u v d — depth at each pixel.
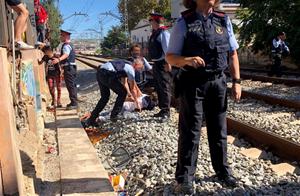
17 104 5.05
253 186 4.66
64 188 4.71
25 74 6.25
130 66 8.70
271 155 6.07
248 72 21.64
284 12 22.14
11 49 5.09
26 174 4.53
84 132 7.68
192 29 4.21
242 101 11.07
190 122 4.40
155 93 11.37
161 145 6.53
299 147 5.62
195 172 4.94
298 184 4.76
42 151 6.25
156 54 8.35
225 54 4.38
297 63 22.14
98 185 4.79
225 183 4.69
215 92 4.43
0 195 3.38
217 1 4.36
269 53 24.05
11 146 3.39
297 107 9.40
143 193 4.87
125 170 5.89
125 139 7.45
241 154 6.04
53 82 11.05
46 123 8.92
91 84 19.03
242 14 25.48
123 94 8.70
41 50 11.88
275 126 7.79
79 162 5.68
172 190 4.63
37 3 16.38
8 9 5.81
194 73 4.32
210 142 4.73
